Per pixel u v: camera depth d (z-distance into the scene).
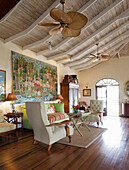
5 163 2.73
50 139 3.33
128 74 9.12
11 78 5.22
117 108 9.72
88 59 8.62
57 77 7.93
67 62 8.52
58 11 2.65
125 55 9.22
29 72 5.97
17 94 5.38
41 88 6.59
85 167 2.58
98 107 6.36
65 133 3.78
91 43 6.70
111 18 5.15
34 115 3.38
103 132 4.95
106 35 6.11
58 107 6.27
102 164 2.69
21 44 5.61
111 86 9.90
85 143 3.79
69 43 6.18
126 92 9.03
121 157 2.99
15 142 3.94
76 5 4.10
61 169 2.50
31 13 4.06
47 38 5.14
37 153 3.19
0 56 4.90
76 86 8.93
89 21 4.69
